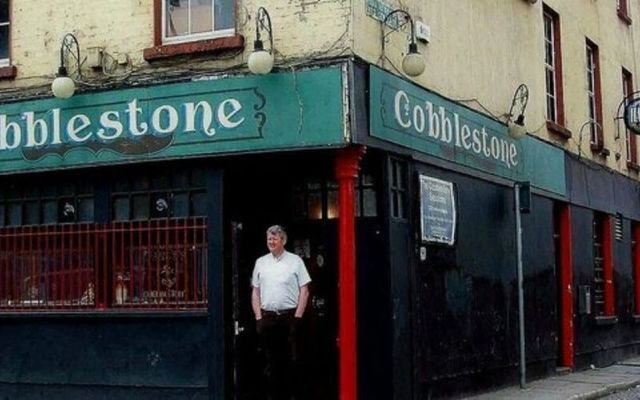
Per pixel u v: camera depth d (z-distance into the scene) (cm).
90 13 1113
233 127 1015
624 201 2011
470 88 1300
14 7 1159
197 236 1061
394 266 1067
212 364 1030
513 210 1434
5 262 1155
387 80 1045
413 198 1122
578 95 1767
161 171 1078
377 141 1019
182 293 1063
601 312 1845
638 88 2197
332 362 1108
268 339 1032
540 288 1532
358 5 1005
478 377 1280
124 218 1098
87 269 1111
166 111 1047
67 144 1095
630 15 2170
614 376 1570
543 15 1633
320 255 1125
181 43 1062
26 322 1131
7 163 1124
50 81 1131
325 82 981
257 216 1136
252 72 995
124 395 1074
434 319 1160
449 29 1240
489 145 1346
